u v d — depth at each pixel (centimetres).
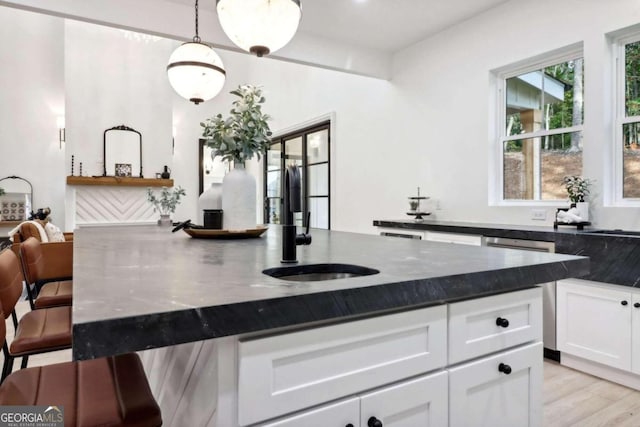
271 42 202
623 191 287
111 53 560
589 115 297
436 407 103
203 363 86
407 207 450
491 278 105
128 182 544
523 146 353
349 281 91
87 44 546
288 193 121
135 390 107
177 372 112
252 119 202
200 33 363
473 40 380
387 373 94
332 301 81
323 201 601
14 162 607
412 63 445
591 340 248
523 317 123
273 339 79
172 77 288
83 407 99
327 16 379
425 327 101
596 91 292
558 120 328
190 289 83
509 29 350
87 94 545
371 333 92
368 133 504
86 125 543
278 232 238
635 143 281
